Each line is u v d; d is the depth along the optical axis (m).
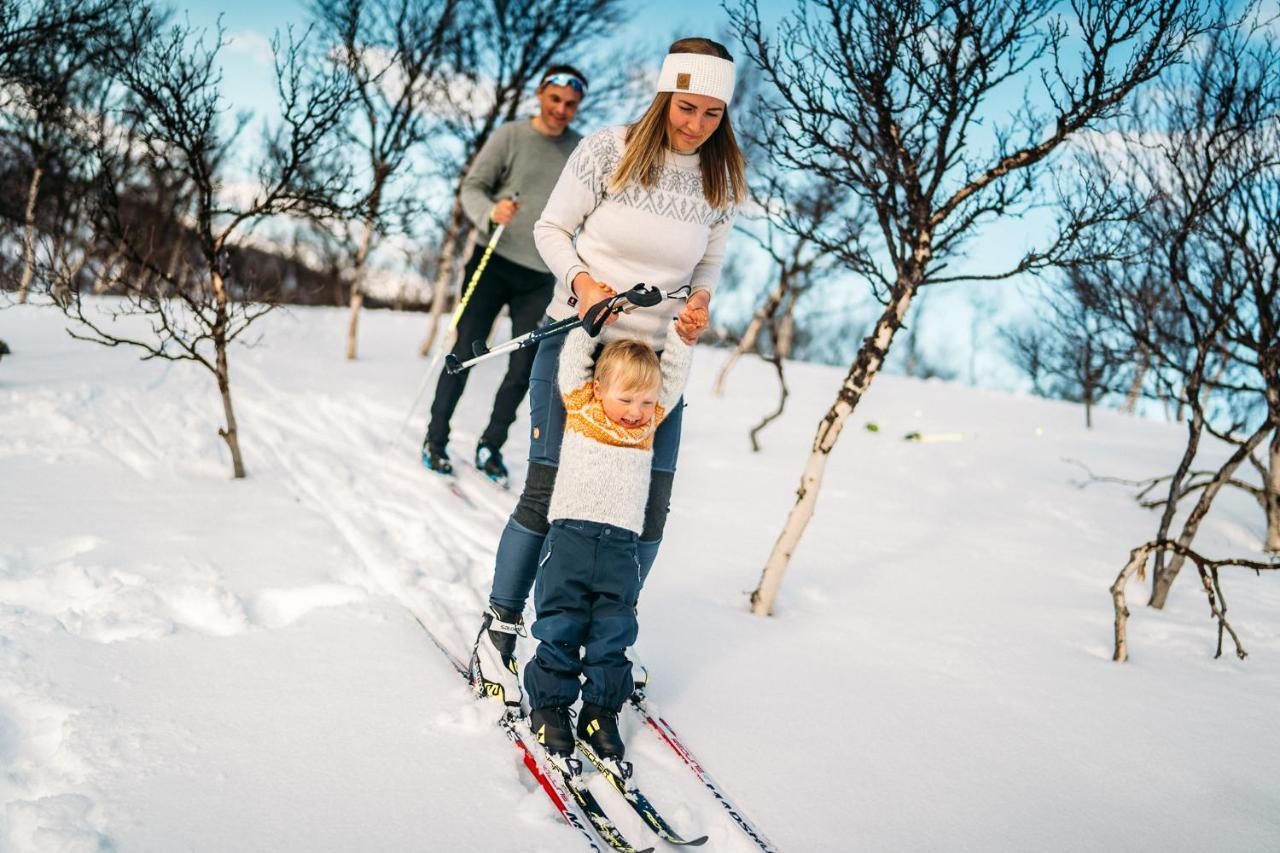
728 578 4.14
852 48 3.34
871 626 3.70
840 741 2.71
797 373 12.01
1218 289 4.22
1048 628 3.84
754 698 2.93
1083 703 3.10
